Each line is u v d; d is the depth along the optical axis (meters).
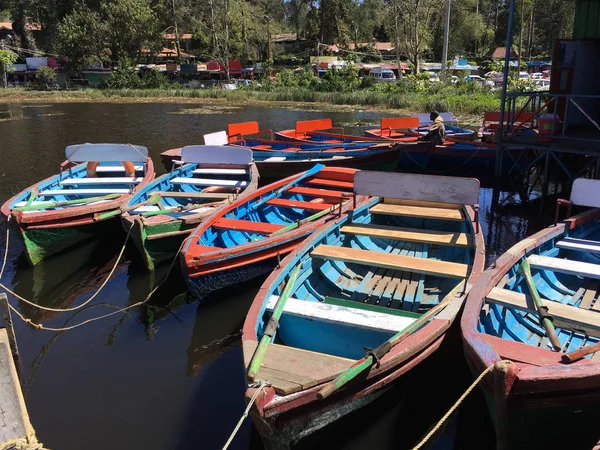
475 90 36.34
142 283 8.89
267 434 4.28
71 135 25.03
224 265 7.46
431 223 9.20
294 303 5.83
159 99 44.62
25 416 4.35
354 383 4.52
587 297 6.71
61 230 9.33
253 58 65.62
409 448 5.16
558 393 4.12
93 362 6.70
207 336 7.33
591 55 13.73
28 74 55.97
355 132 24.89
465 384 6.14
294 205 9.87
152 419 5.62
